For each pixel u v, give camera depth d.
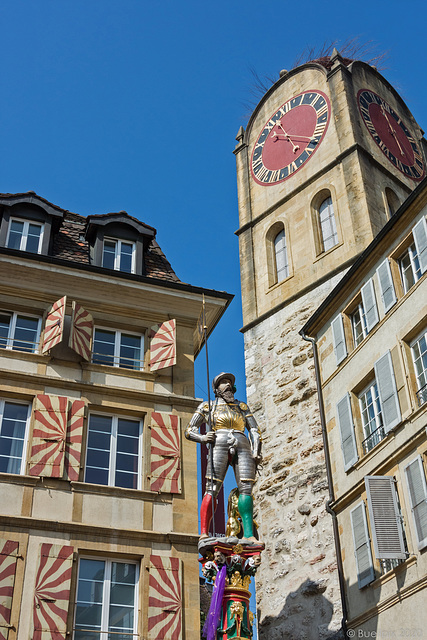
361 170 35.59
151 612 19.39
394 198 37.03
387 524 21.98
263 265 37.72
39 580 18.92
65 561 19.31
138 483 21.56
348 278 27.78
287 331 34.00
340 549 25.62
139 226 26.39
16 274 23.50
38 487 20.31
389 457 23.12
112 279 24.22
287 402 31.83
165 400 22.81
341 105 38.34
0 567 18.83
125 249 26.09
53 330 22.55
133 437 22.27
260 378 33.97
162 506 21.08
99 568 19.88
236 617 18.00
